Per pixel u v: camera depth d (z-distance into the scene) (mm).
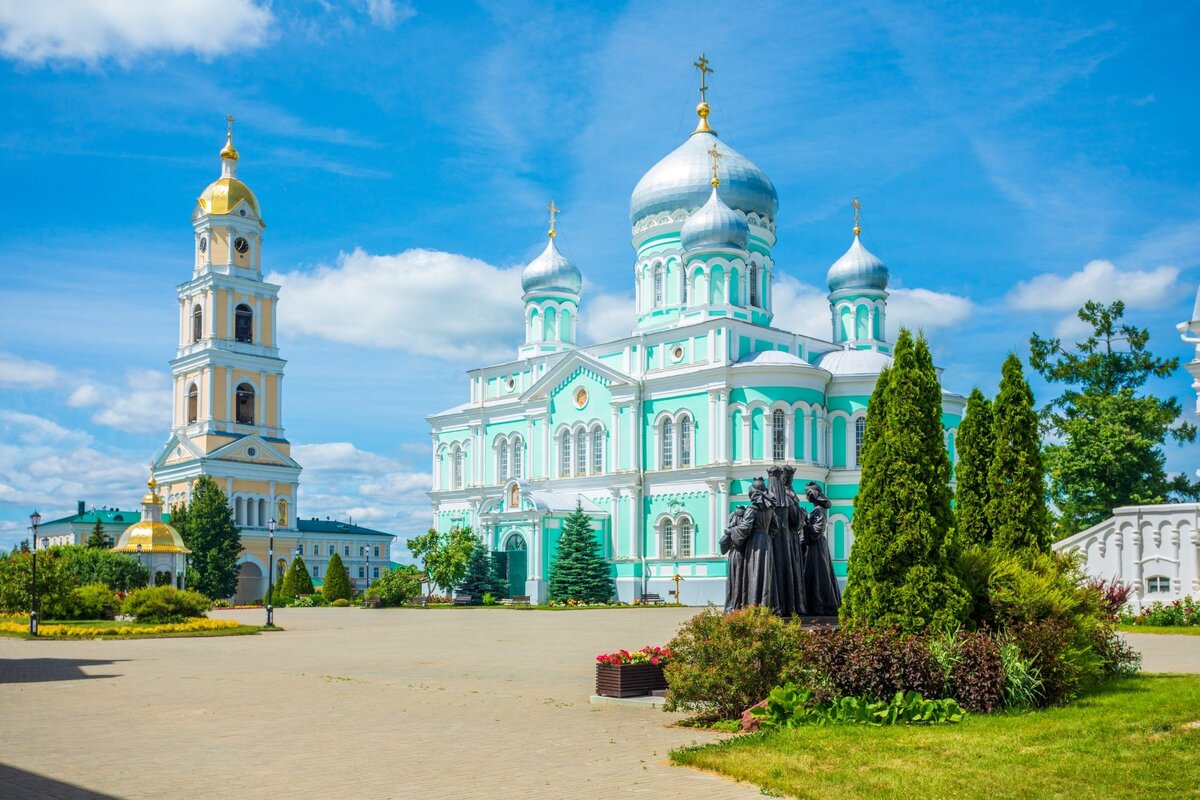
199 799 13547
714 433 75875
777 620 19438
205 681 27609
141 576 79438
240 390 107375
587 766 15570
